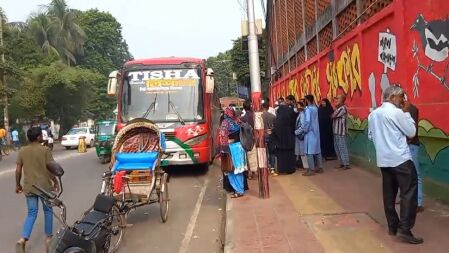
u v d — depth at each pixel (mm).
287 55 24734
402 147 5930
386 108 6027
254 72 9406
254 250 6129
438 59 7695
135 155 8438
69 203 10523
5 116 34219
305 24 19141
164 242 7391
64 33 55250
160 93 13844
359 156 12273
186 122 13586
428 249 5668
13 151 32781
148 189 8211
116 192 7727
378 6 10617
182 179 13453
